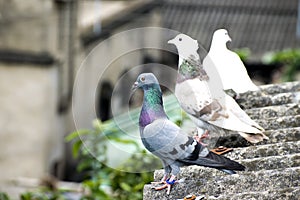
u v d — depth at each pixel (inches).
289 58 796.0
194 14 989.2
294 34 1003.9
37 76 813.9
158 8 941.2
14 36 811.4
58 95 828.0
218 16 1003.3
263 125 265.4
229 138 245.8
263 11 1027.3
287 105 277.7
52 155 807.7
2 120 810.2
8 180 607.5
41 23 808.3
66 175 743.1
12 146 807.1
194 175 223.3
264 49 971.3
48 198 408.2
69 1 831.1
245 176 219.3
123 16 901.8
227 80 246.7
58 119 824.9
